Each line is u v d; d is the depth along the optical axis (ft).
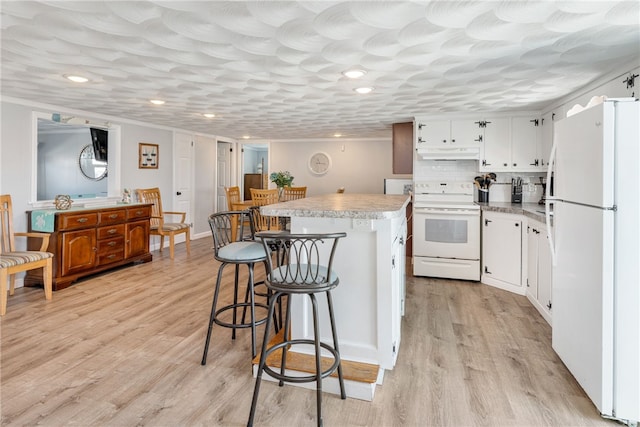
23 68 9.09
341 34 6.85
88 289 12.19
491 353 7.92
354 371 6.41
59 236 12.04
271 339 7.75
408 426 5.53
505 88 10.63
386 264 6.50
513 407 5.99
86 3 5.66
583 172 6.09
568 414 5.81
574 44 7.26
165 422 5.57
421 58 8.13
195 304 10.84
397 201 8.57
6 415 5.67
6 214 11.54
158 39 7.11
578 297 6.40
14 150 12.44
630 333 5.41
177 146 20.34
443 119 14.56
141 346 8.12
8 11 5.92
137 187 17.65
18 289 12.08
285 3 5.66
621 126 5.33
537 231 10.48
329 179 25.25
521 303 11.14
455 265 13.69
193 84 10.54
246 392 6.41
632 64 8.20
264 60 8.35
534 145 13.64
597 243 5.63
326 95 11.72
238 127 19.74
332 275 6.00
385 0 5.57
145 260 16.07
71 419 5.61
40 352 7.78
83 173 21.42
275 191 18.30
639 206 5.29
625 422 5.52
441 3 5.64
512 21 6.26
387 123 17.65
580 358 6.35
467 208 13.39
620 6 5.69
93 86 10.84
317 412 5.40
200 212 22.58
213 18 6.19
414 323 9.62
